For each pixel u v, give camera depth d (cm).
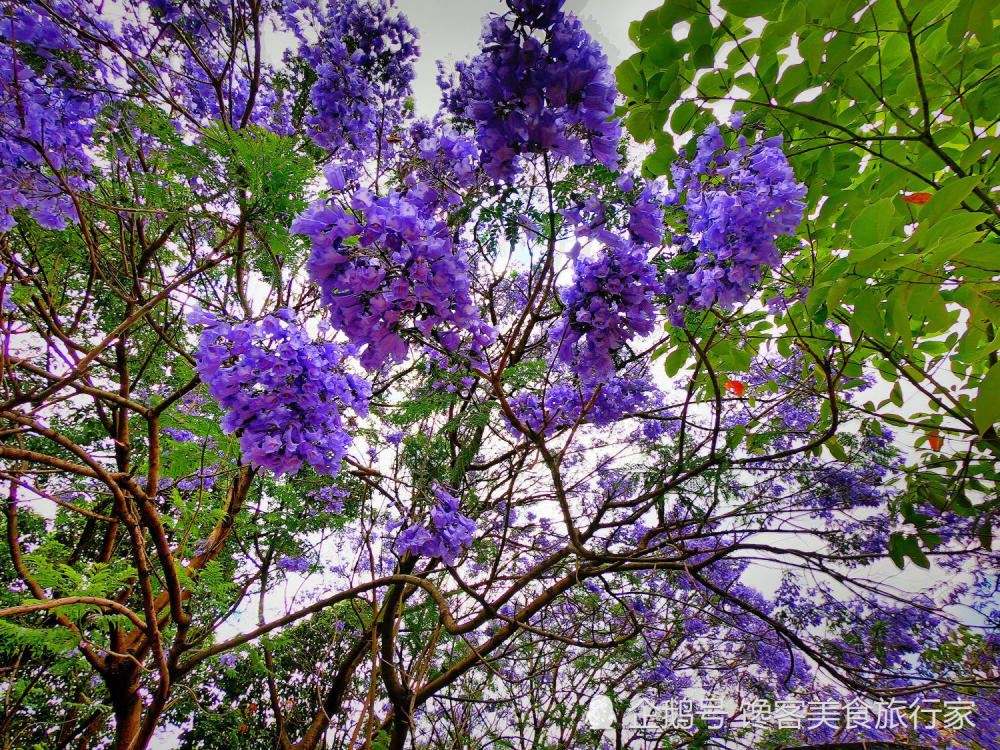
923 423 94
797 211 71
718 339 98
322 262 67
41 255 136
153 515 108
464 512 147
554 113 69
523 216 79
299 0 142
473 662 139
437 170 78
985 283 68
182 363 135
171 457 129
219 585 126
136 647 138
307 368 77
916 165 77
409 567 156
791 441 139
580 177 76
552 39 66
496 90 68
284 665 236
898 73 80
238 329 77
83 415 213
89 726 196
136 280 122
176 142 96
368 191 67
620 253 83
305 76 147
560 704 178
